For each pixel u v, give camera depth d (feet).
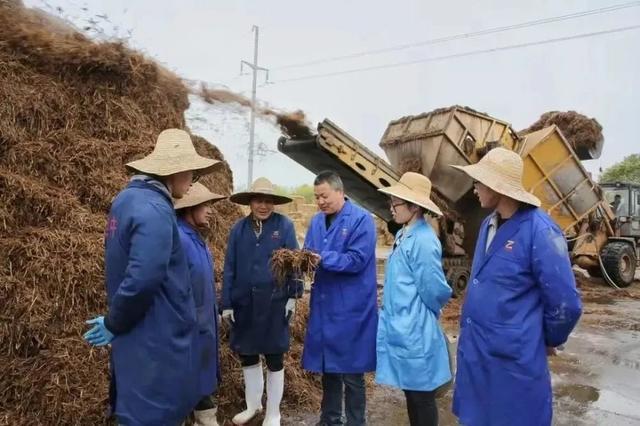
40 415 9.31
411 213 9.89
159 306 7.01
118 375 7.05
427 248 9.36
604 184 44.04
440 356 9.50
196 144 15.90
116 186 12.17
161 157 7.47
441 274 9.38
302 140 25.89
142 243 6.62
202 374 9.05
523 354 7.43
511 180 7.79
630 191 42.52
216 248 14.44
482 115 30.22
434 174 29.53
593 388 15.66
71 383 9.61
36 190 10.96
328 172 10.54
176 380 7.12
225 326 12.84
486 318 7.74
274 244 11.14
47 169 11.62
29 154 11.43
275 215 11.46
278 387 11.29
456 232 30.27
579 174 33.24
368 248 10.32
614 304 31.89
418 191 9.87
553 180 32.40
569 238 34.71
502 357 7.56
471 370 7.94
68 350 9.84
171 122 14.99
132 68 13.89
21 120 11.76
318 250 10.74
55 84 12.64
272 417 11.26
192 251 9.12
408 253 9.59
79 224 11.03
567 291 7.22
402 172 30.55
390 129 32.71
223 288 11.27
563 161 32.35
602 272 38.04
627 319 26.91
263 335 10.92
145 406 6.90
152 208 6.83
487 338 7.71
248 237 11.21
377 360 9.87
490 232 8.19
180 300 7.24
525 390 7.43
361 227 10.38
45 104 12.19
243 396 12.46
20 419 9.20
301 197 78.89
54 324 9.95
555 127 31.68
